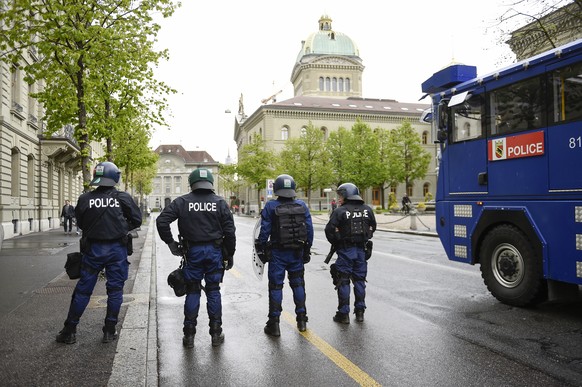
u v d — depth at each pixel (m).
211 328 4.87
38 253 13.25
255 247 5.44
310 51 83.88
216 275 4.85
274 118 65.75
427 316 5.99
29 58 21.64
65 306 6.38
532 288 6.14
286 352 4.62
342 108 67.88
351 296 7.27
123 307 6.25
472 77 7.78
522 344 4.82
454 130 7.66
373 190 68.50
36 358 4.26
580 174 5.52
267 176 53.19
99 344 4.68
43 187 24.88
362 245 5.74
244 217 53.81
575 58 5.60
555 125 5.84
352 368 4.16
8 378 3.78
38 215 24.45
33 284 8.16
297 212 5.22
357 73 83.56
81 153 11.02
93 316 5.82
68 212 22.42
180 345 4.90
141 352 4.39
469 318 5.88
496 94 6.79
